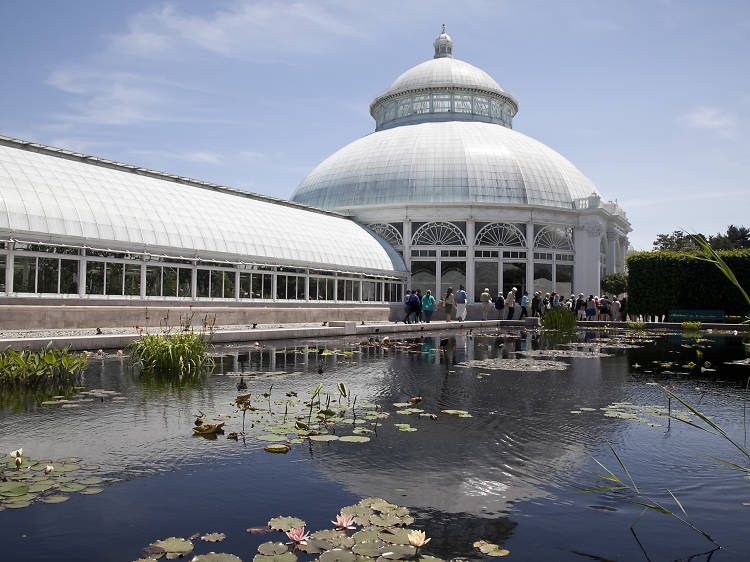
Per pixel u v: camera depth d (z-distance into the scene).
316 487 5.25
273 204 40.22
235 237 31.52
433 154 50.16
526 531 4.37
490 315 46.25
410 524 4.46
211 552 3.90
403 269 46.50
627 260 41.81
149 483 5.30
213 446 6.52
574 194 50.78
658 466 5.95
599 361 15.61
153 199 28.59
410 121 58.72
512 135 54.28
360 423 7.78
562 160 55.25
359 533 4.21
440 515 4.66
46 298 21.89
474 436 7.11
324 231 40.78
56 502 4.80
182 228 28.56
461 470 5.78
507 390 10.57
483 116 58.44
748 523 4.54
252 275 31.88
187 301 27.77
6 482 5.22
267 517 4.56
